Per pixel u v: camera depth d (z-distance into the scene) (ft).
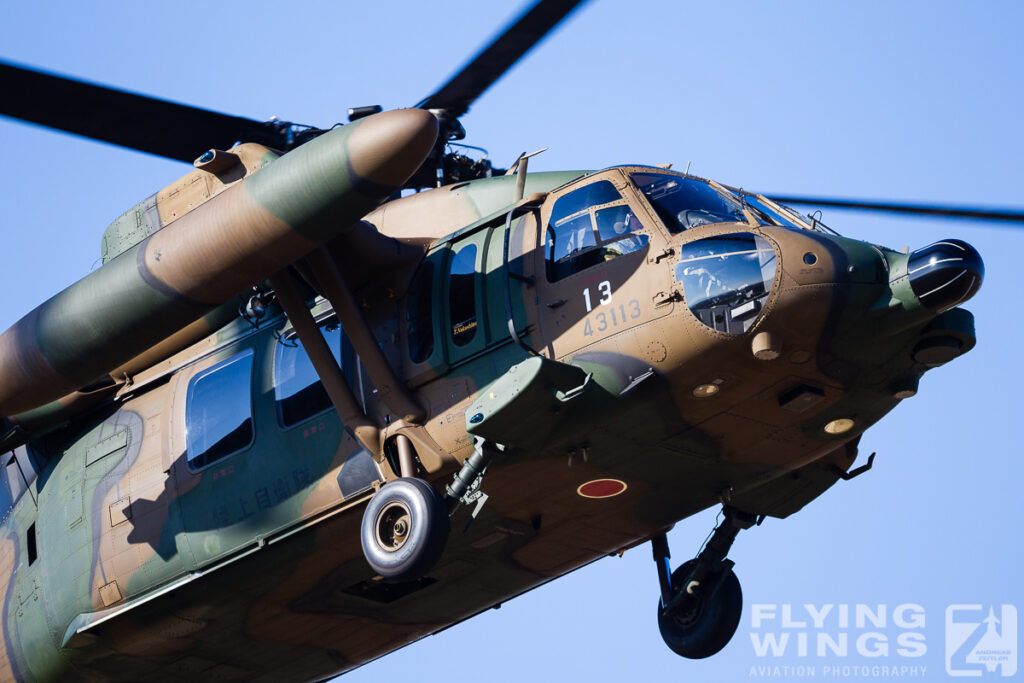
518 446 135.33
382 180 125.80
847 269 127.95
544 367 128.57
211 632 162.30
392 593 159.02
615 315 132.67
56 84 138.41
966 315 133.69
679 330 129.49
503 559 155.63
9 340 145.18
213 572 153.89
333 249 146.82
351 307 143.74
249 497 151.84
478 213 152.56
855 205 149.48
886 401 137.69
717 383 130.93
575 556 159.22
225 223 131.54
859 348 130.11
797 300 126.93
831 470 161.68
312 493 146.82
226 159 155.22
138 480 163.12
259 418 154.61
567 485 143.43
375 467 143.64
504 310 139.23
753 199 147.33
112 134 151.12
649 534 159.63
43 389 144.97
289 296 145.48
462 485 135.33
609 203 139.13
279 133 160.04
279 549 149.89
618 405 132.26
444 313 143.54
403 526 134.51
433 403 141.90
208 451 157.58
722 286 128.57
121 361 142.61
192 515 156.04
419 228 156.15
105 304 138.31
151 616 160.15
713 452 140.46
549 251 139.23
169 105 148.66
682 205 139.13
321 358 145.18
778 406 134.21
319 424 149.28
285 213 128.57
